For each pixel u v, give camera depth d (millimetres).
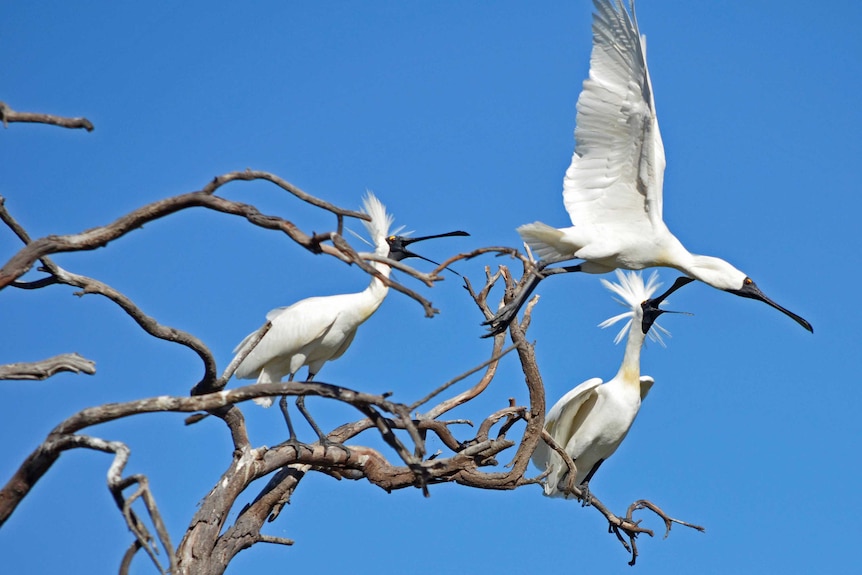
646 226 14734
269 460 13055
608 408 16672
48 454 9281
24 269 9789
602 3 13641
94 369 10336
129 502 8406
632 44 13484
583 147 14539
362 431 14844
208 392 12531
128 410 9680
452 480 13984
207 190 9859
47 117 9328
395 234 16891
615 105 14008
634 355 16938
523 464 14086
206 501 12492
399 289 9461
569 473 15445
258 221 9789
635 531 15906
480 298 14633
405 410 10047
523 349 13781
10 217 11430
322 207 10070
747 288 15422
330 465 13695
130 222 9953
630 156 14305
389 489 13953
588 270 14953
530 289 14695
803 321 15547
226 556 12836
